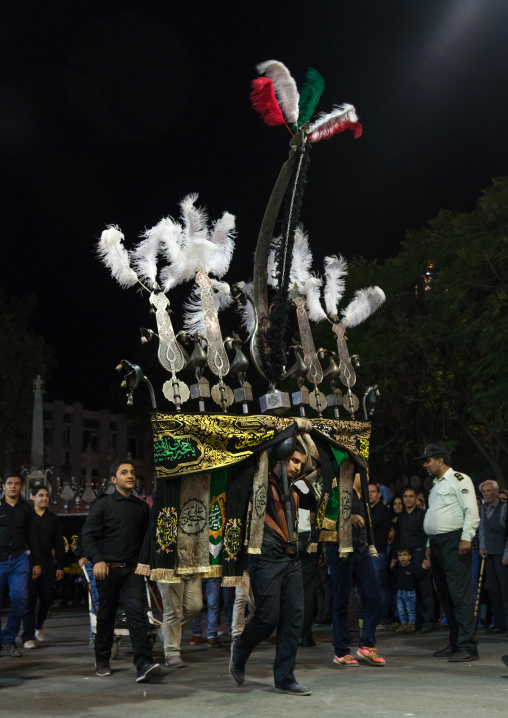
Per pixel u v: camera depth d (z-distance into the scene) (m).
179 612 7.41
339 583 7.30
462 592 7.70
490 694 5.70
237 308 7.19
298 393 6.98
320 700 5.48
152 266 6.26
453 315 20.91
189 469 5.87
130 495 6.86
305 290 7.28
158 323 6.14
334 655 7.76
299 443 6.18
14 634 8.62
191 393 6.11
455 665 7.31
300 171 6.46
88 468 47.72
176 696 5.76
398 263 22.66
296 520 6.05
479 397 18.86
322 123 6.56
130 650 8.80
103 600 6.72
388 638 9.90
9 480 9.07
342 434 6.97
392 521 11.52
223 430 5.97
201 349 6.11
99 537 6.75
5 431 33.16
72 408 47.38
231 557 6.02
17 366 33.75
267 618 5.78
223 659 7.95
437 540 7.84
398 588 10.69
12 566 8.79
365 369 22.64
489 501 10.60
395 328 22.55
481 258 19.22
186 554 5.95
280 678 5.79
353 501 7.71
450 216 23.41
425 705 5.30
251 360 6.75
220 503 6.16
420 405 23.27
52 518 10.18
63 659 8.17
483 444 24.59
